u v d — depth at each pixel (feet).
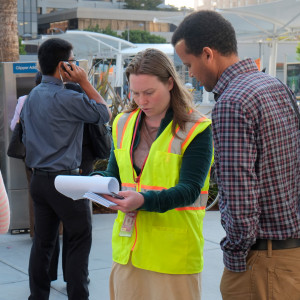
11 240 18.78
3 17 34.78
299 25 63.16
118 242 8.26
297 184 7.00
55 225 12.10
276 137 6.65
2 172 20.01
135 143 8.13
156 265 7.85
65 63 11.76
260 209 6.69
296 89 82.43
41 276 12.07
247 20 64.28
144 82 7.66
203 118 7.91
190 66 7.23
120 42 92.58
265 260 6.88
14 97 18.93
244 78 6.85
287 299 6.88
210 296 13.76
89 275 15.25
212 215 22.12
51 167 11.46
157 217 7.86
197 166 7.72
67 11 450.30
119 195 7.30
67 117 11.55
